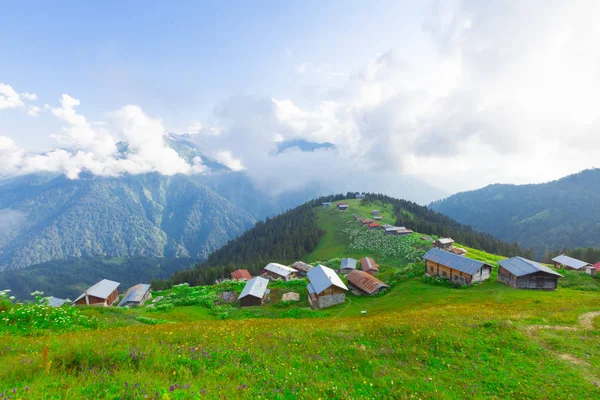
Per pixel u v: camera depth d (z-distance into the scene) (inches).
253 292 2514.8
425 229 7121.1
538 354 649.6
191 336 637.9
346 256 5689.0
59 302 3127.5
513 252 6953.7
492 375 549.6
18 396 297.0
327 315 2036.2
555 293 1972.2
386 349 666.2
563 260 3432.6
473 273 2278.5
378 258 5118.1
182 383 370.3
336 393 424.5
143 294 3570.4
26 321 860.0
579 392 495.2
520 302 1657.2
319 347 650.2
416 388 482.0
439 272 2578.7
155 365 422.3
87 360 407.8
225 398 343.0
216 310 2266.2
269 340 668.7
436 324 830.5
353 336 754.8
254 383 416.5
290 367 510.6
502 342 706.8
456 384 517.3
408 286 2450.8
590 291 2107.5
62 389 325.1
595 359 628.4
